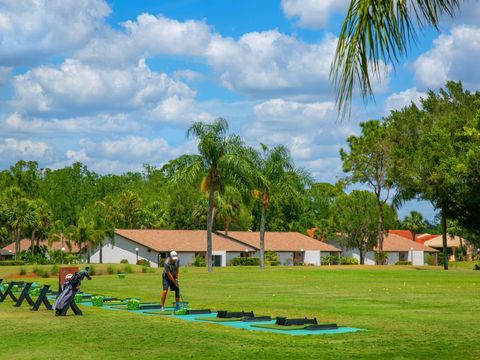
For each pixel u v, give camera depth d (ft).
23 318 57.16
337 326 49.37
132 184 449.48
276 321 51.26
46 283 120.88
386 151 225.76
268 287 104.99
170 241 280.72
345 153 234.38
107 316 58.85
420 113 219.61
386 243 337.93
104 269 160.86
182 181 178.60
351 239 300.20
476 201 190.08
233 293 90.27
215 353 37.63
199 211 326.65
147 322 53.42
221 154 181.88
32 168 412.36
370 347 39.37
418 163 196.13
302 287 104.63
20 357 36.76
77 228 274.77
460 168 181.68
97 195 424.46
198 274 158.71
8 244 368.48
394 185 220.84
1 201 298.56
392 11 23.08
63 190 417.90
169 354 37.42
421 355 36.06
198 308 66.64
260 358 35.94
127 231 284.20
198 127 180.96
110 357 36.55
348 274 157.48
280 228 361.10
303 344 40.83
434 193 197.06
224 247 287.89
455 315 58.39
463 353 36.37
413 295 84.74
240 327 50.06
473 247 344.90
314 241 317.22
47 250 300.20
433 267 231.71
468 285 108.78
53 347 40.27
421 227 447.42
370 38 22.84
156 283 116.37
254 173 185.37
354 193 296.71
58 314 59.52
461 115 210.18
